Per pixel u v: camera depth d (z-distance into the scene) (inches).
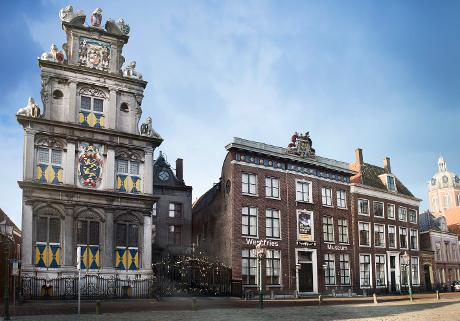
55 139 1254.9
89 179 1280.8
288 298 1572.3
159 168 1875.0
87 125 1301.7
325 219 1866.4
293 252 1712.6
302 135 1845.5
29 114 1229.1
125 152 1350.9
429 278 2363.4
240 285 1537.9
